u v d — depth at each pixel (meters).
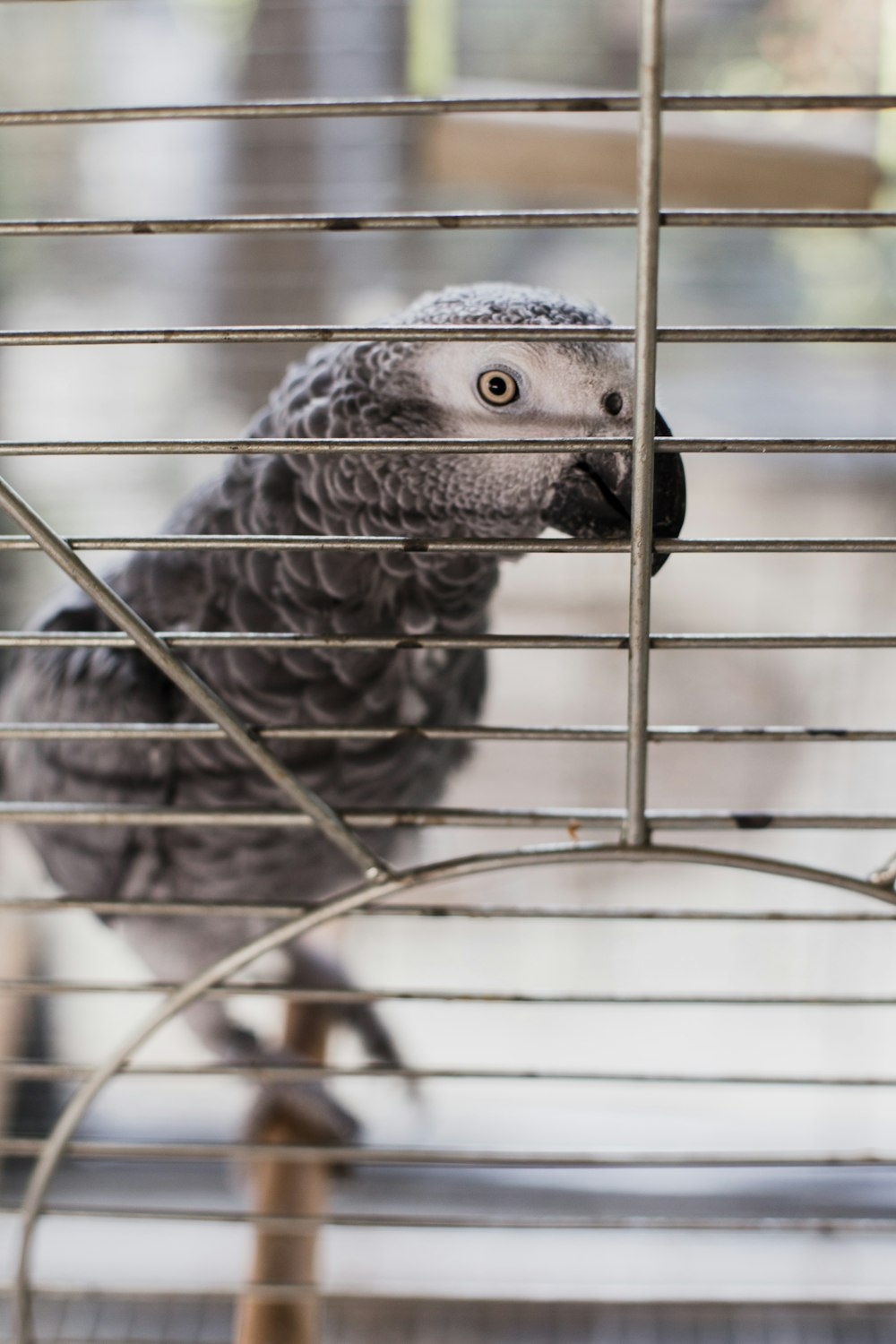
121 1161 1.15
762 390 1.49
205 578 0.84
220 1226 1.09
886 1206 1.12
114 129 1.41
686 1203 1.12
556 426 0.73
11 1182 1.13
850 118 1.07
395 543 0.43
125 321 1.43
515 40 1.34
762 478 1.49
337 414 0.77
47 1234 1.09
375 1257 1.07
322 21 1.36
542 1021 1.26
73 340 0.42
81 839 0.90
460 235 1.42
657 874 1.30
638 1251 1.09
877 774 1.37
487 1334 1.03
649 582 0.43
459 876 0.50
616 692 1.37
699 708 1.37
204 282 1.43
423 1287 0.73
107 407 1.42
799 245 1.45
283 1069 0.57
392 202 1.40
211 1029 0.96
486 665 1.02
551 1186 1.13
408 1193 1.13
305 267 1.42
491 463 0.75
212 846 0.90
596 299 1.44
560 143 1.12
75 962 1.29
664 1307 1.04
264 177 1.41
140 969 1.29
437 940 1.29
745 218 0.39
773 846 1.29
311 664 0.84
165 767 0.87
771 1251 1.08
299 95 1.39
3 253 1.42
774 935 1.28
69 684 0.87
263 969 1.03
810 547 0.43
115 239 1.42
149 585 0.86
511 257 1.44
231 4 1.38
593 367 0.72
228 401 1.44
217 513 0.84
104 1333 1.02
